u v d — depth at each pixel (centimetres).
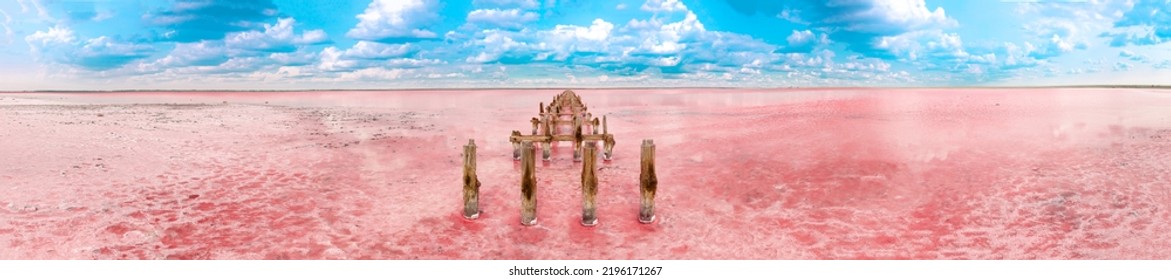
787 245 721
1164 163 1212
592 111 3300
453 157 1393
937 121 2302
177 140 1664
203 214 839
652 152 787
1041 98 4222
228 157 1359
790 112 3005
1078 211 855
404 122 2473
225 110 3328
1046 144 1535
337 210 872
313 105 4269
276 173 1162
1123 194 951
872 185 1039
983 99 4153
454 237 747
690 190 1017
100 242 703
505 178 1128
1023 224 797
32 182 1006
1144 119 2242
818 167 1224
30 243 689
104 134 1759
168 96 7425
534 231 773
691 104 4244
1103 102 3528
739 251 700
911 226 793
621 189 1030
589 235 758
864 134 1836
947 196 952
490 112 3300
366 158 1371
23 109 3125
